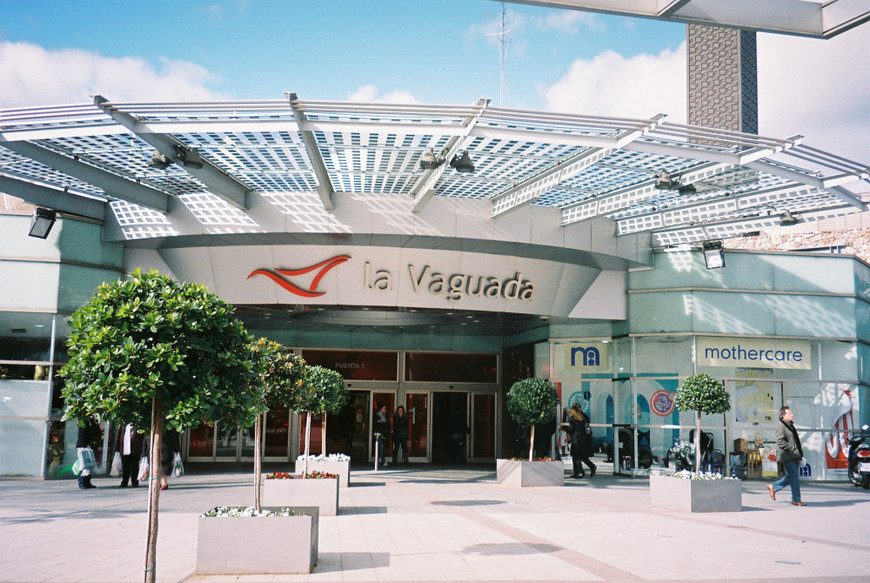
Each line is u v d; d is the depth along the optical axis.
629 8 5.32
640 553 8.14
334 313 22.53
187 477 18.59
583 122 11.33
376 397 26.02
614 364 21.41
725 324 19.94
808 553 8.33
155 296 5.77
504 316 20.33
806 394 20.20
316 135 12.39
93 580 6.49
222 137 12.45
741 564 7.60
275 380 9.37
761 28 5.50
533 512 11.80
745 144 12.15
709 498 12.29
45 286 17.78
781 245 31.84
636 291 20.59
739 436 19.73
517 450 22.45
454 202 17.69
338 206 17.31
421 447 26.02
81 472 15.28
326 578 6.60
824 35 5.76
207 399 5.70
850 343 20.61
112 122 11.63
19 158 14.30
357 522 10.37
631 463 20.39
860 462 18.05
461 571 6.95
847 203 15.87
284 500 11.05
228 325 5.97
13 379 17.50
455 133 11.68
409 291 18.44
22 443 17.41
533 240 18.19
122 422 5.72
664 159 13.31
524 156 13.44
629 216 18.80
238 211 17.47
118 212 18.45
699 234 19.44
